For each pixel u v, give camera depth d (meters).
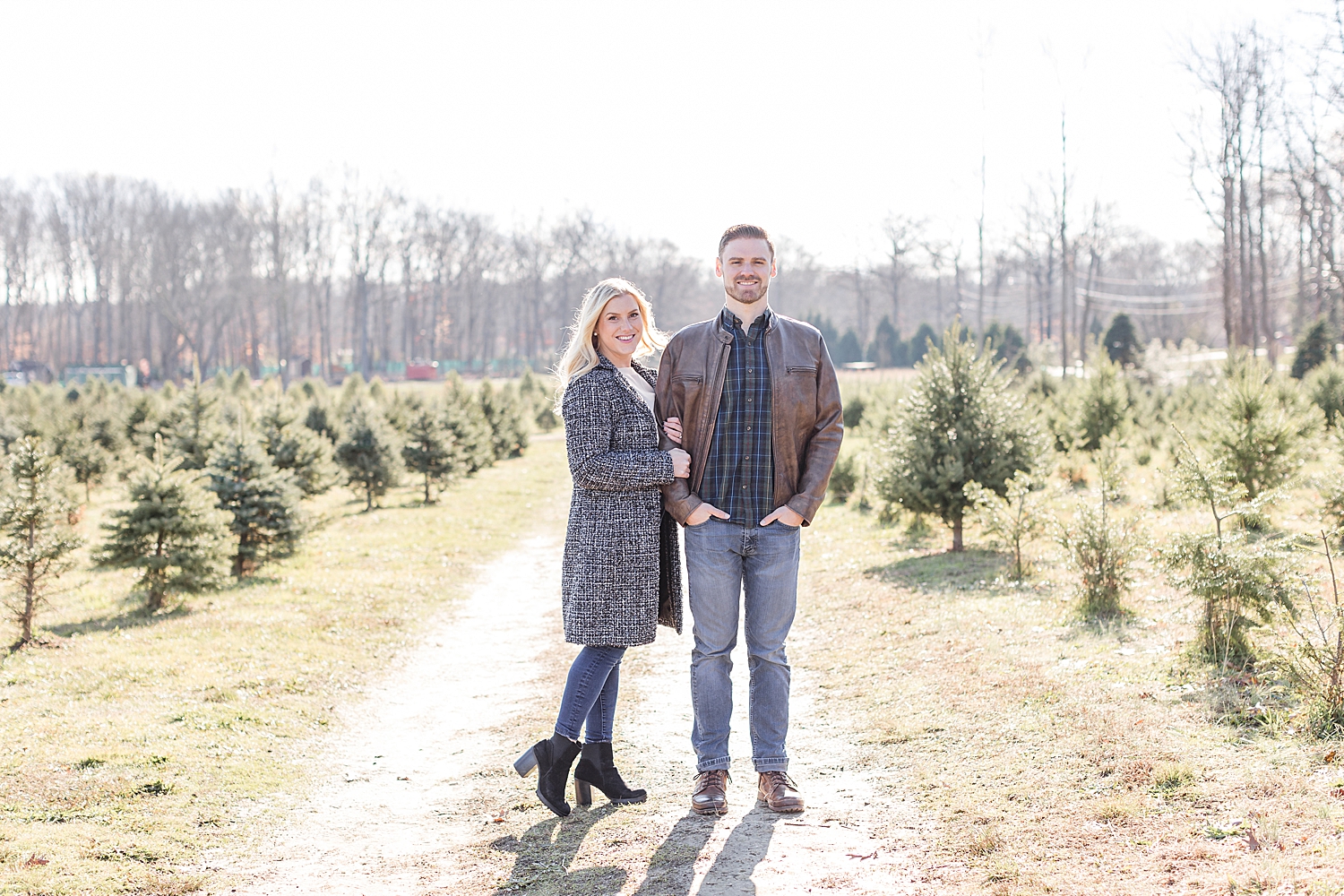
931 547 11.14
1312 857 2.79
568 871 3.37
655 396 3.81
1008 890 2.85
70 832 4.00
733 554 3.66
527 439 35.72
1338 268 36.53
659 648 7.70
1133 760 3.80
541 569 13.09
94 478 21.45
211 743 5.50
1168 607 6.59
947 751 4.32
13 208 84.38
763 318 3.70
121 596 11.34
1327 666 4.19
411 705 6.79
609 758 3.96
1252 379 10.42
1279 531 8.52
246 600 10.49
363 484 20.58
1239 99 32.53
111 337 86.69
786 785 3.77
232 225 79.81
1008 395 10.86
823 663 6.55
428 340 91.50
